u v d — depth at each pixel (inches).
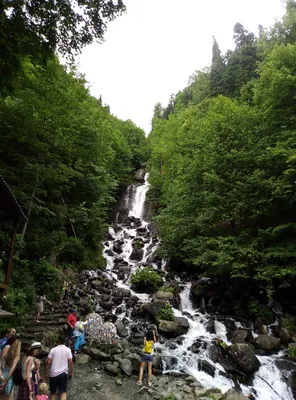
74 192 836.6
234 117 657.6
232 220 581.9
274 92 601.6
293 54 625.9
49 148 603.5
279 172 572.7
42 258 576.1
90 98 953.5
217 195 577.6
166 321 465.4
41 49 278.4
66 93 568.7
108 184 1002.7
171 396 295.7
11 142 531.8
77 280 665.0
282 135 572.4
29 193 559.5
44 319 436.8
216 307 572.7
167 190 1034.7
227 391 319.0
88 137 717.9
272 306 572.1
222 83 1553.9
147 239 984.9
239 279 610.5
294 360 402.3
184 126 1096.2
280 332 470.9
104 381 315.3
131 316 514.9
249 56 1486.2
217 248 573.3
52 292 536.4
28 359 198.1
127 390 303.3
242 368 373.7
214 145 633.0
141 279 650.2
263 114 641.0
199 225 608.1
